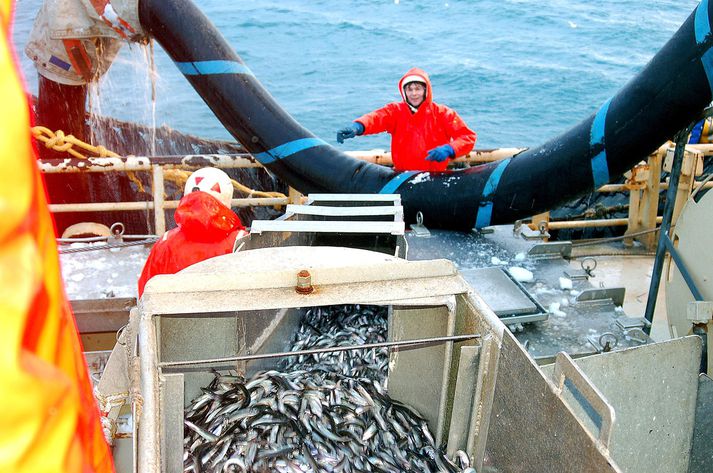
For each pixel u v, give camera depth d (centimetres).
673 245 496
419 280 305
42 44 781
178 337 323
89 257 578
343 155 679
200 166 664
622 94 557
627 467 341
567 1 2697
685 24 520
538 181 585
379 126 660
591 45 2195
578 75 1912
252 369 351
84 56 782
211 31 689
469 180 613
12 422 59
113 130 876
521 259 551
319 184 671
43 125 843
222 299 282
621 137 551
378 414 322
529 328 441
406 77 637
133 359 293
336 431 310
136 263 571
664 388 336
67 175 775
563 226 720
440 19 2477
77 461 68
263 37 2278
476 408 293
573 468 222
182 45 682
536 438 246
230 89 675
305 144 675
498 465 279
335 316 420
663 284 663
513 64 2000
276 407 320
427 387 327
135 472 249
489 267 497
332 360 370
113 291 521
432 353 319
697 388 344
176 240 440
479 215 605
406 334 326
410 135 656
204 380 341
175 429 277
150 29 697
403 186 634
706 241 455
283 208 808
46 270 70
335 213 484
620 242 744
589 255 718
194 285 288
